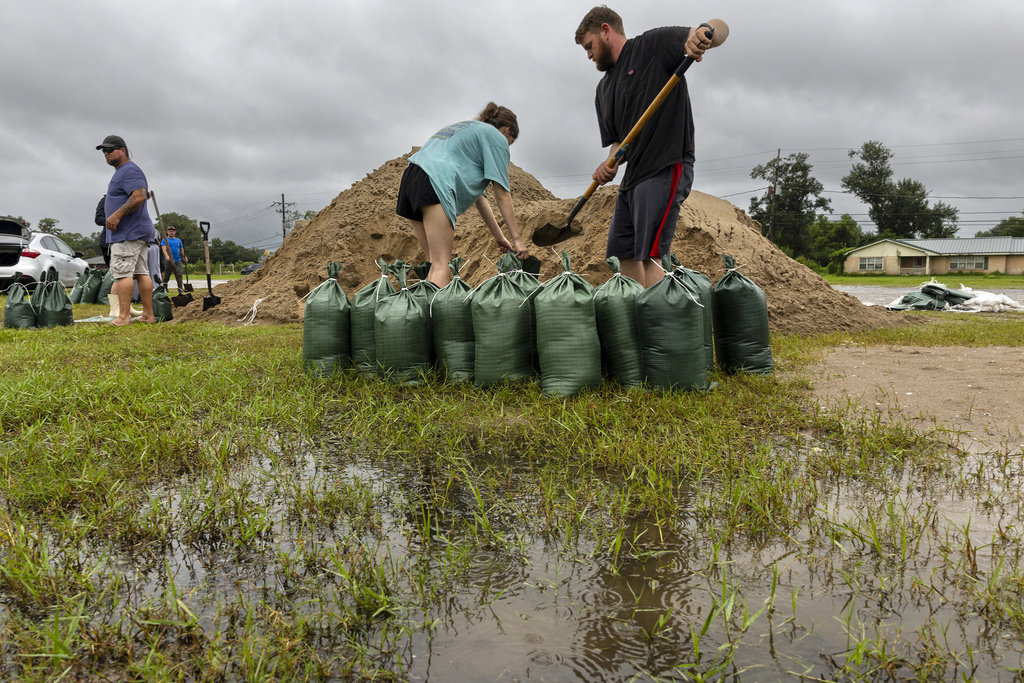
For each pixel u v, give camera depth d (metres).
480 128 4.21
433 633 1.30
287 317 8.52
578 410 2.95
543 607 1.40
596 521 1.83
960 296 11.75
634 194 3.95
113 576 1.53
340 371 3.91
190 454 2.44
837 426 2.72
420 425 2.79
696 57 3.49
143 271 7.76
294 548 1.68
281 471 2.27
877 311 7.62
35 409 2.97
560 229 4.51
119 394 3.25
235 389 3.50
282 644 1.23
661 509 1.90
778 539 1.71
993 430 2.68
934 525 1.76
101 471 2.13
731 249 7.22
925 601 1.39
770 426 2.76
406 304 3.77
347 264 9.78
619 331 3.45
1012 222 81.25
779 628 1.30
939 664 1.17
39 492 2.00
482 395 3.39
